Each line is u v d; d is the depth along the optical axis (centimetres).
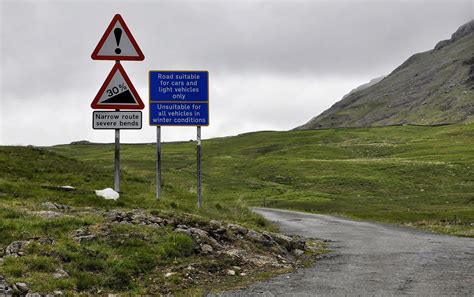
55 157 2720
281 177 10594
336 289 983
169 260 1068
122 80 1417
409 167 10056
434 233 2562
